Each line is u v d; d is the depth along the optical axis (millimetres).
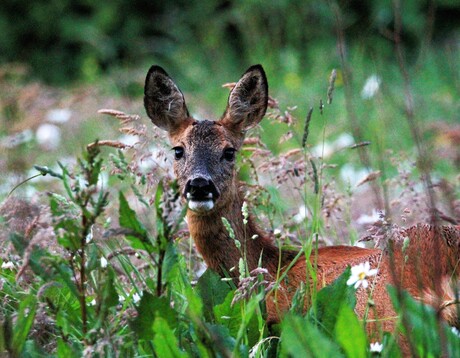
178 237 10398
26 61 26781
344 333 7203
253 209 10977
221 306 8547
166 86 11594
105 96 20281
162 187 7699
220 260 10445
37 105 18078
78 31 26859
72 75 26719
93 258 7891
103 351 7691
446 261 9141
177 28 26484
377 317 8883
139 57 26250
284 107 20219
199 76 24078
